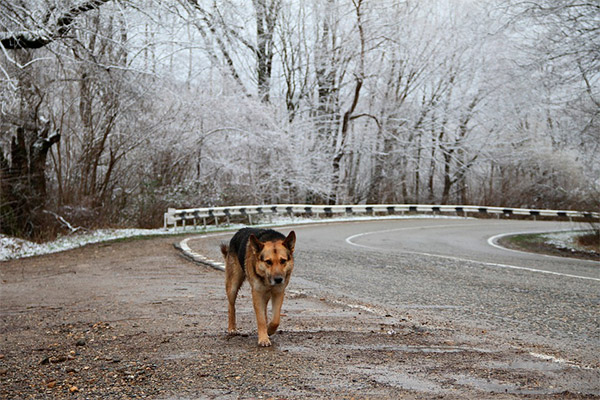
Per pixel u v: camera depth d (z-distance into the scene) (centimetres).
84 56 1930
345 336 581
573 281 1010
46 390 428
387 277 1033
